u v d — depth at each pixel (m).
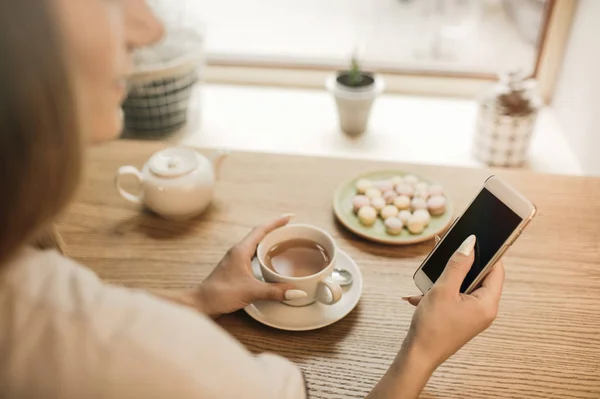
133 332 0.35
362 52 1.89
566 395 0.62
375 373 0.65
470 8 1.78
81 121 0.31
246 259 0.75
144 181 0.88
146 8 0.45
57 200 0.32
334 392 0.63
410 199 0.92
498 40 1.80
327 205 0.94
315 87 1.94
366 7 1.83
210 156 0.97
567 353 0.67
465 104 1.84
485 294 0.60
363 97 1.59
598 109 1.38
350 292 0.75
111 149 1.09
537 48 1.68
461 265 0.60
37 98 0.28
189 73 1.60
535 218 0.89
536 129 1.69
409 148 1.66
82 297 0.37
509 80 1.48
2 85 0.27
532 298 0.75
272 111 1.84
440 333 0.57
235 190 0.97
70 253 0.84
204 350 0.36
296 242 0.79
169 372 0.34
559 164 1.55
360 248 0.84
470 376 0.64
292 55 1.92
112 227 0.89
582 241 0.84
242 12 1.88
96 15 0.36
